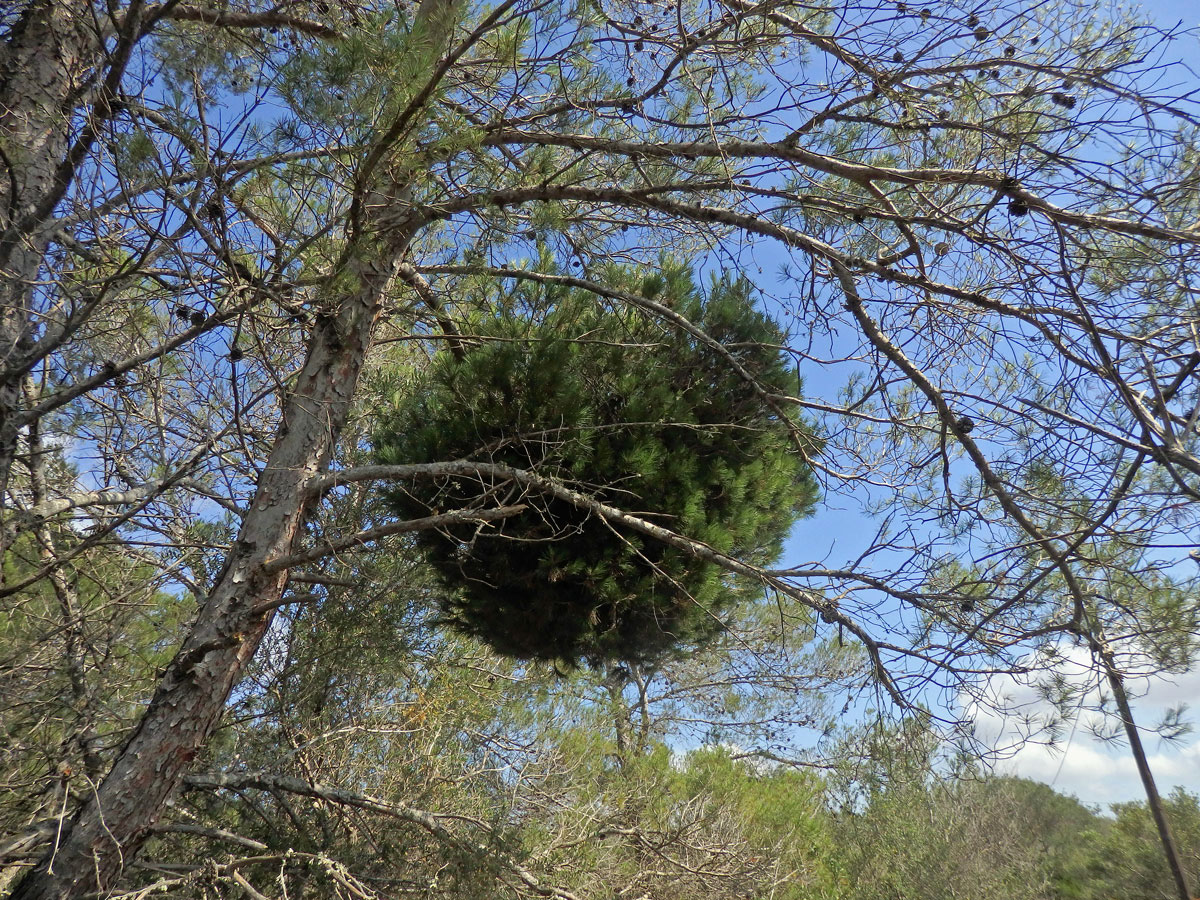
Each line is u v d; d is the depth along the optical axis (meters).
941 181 4.18
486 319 5.48
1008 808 11.74
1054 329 3.92
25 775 5.08
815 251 4.43
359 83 3.80
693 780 10.42
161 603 6.73
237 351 4.06
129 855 3.70
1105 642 3.48
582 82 4.70
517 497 4.98
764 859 8.94
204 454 4.84
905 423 4.52
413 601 6.55
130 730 4.96
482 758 7.45
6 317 4.43
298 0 4.87
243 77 4.27
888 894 11.02
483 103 4.94
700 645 6.20
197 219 3.67
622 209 5.92
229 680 4.01
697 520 5.06
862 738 4.27
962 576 4.22
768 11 4.44
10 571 5.36
